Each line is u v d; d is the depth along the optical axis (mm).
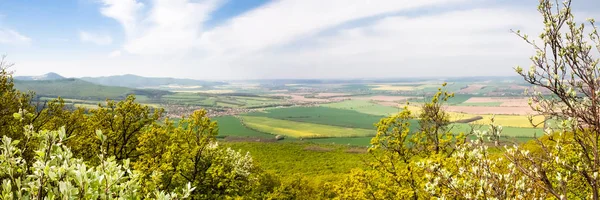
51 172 3904
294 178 38469
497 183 5285
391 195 16297
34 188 4105
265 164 90312
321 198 33406
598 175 4730
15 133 14867
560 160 4934
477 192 5355
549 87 4727
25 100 17188
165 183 18922
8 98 15992
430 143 19812
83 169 4004
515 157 5109
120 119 22828
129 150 23469
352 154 104312
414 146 19672
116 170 4477
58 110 21719
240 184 23750
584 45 4590
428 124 20766
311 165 89500
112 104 23141
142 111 24109
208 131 21266
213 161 21719
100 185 4191
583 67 4559
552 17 4734
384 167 17656
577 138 4676
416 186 15172
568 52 4578
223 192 21156
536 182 5016
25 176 4371
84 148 21172
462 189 5719
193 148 20422
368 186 17125
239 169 23656
